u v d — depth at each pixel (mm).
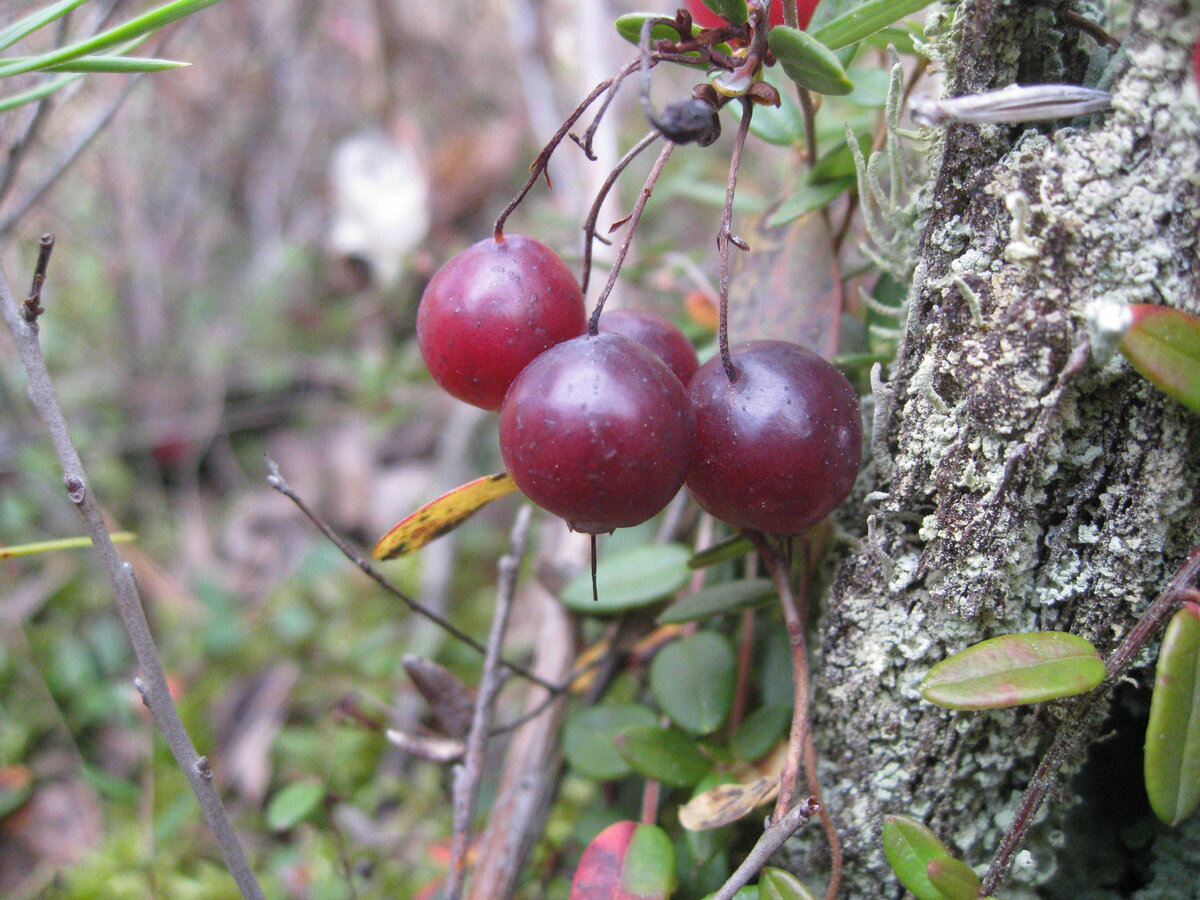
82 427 230
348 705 121
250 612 194
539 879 114
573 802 134
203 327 266
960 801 79
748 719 93
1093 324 62
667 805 106
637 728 91
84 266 257
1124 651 68
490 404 75
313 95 288
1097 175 65
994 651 68
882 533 78
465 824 94
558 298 72
